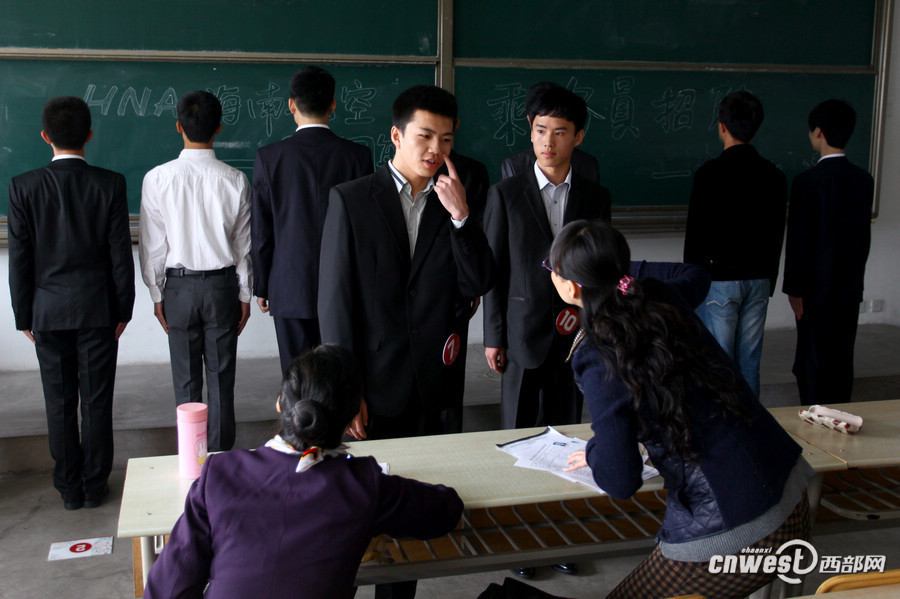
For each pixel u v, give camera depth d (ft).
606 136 13.75
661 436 4.39
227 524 3.99
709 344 4.61
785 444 4.66
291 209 8.86
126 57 11.69
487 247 6.48
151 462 5.62
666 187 14.20
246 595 3.85
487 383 12.05
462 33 12.91
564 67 13.30
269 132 12.44
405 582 5.94
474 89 13.04
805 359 10.57
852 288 10.24
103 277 8.73
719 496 4.36
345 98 12.60
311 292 9.03
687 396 4.31
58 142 8.45
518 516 6.20
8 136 11.56
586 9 13.30
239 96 12.23
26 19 11.31
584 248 4.36
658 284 4.69
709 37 13.91
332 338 6.42
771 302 15.81
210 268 8.91
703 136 14.19
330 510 4.05
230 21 12.00
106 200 8.57
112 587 7.49
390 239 6.44
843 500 6.54
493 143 13.29
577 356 4.52
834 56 14.51
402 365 6.59
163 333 13.14
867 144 14.89
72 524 8.73
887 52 14.58
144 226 8.82
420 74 12.85
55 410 8.89
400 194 6.57
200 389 9.31
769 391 12.01
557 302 7.73
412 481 4.57
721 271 9.34
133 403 11.02
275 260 9.05
